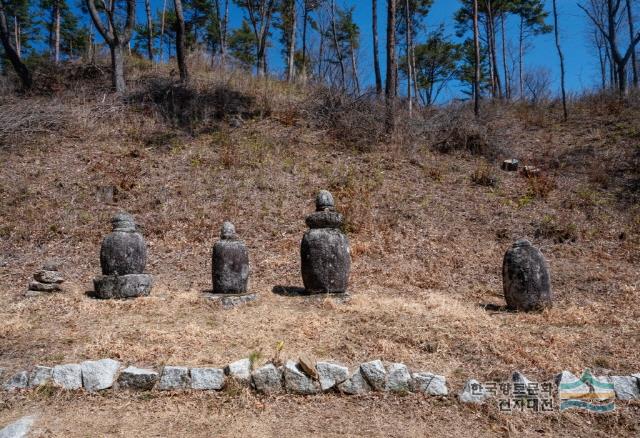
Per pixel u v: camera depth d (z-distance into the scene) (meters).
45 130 13.61
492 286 7.99
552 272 8.47
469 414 4.17
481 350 5.05
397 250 9.37
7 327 5.57
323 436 3.82
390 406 4.27
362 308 6.29
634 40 18.80
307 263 6.94
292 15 25.52
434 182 12.41
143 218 10.16
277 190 11.45
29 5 26.22
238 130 14.65
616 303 6.98
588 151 14.38
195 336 5.34
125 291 6.81
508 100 20.70
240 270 6.96
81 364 4.56
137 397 4.38
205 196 10.98
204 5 28.05
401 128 14.92
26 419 4.02
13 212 10.01
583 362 4.83
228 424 4.00
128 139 13.75
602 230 10.09
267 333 5.43
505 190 12.16
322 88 16.36
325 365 4.50
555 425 4.06
